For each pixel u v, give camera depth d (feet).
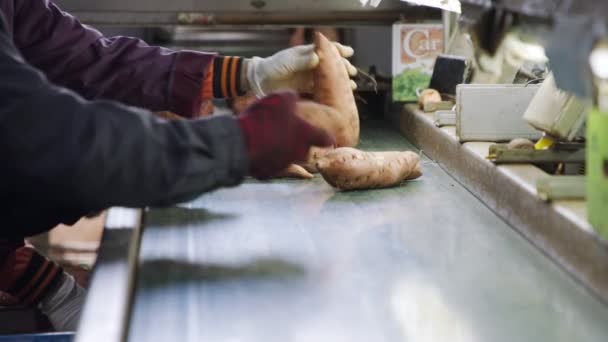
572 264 4.80
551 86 6.31
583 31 3.34
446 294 4.56
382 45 11.34
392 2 10.97
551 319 4.20
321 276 4.87
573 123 6.14
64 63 6.92
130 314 4.33
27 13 6.77
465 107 7.15
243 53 11.72
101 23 10.66
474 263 5.07
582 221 4.73
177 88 7.07
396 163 6.95
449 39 9.80
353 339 4.01
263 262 5.13
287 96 4.70
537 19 4.00
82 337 3.84
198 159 4.42
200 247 5.44
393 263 5.08
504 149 6.23
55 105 4.22
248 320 4.24
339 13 10.98
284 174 7.36
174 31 11.58
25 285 7.39
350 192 6.91
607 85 3.67
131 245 5.22
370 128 10.21
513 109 7.14
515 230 5.74
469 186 6.90
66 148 4.13
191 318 4.26
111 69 7.04
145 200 4.38
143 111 4.53
